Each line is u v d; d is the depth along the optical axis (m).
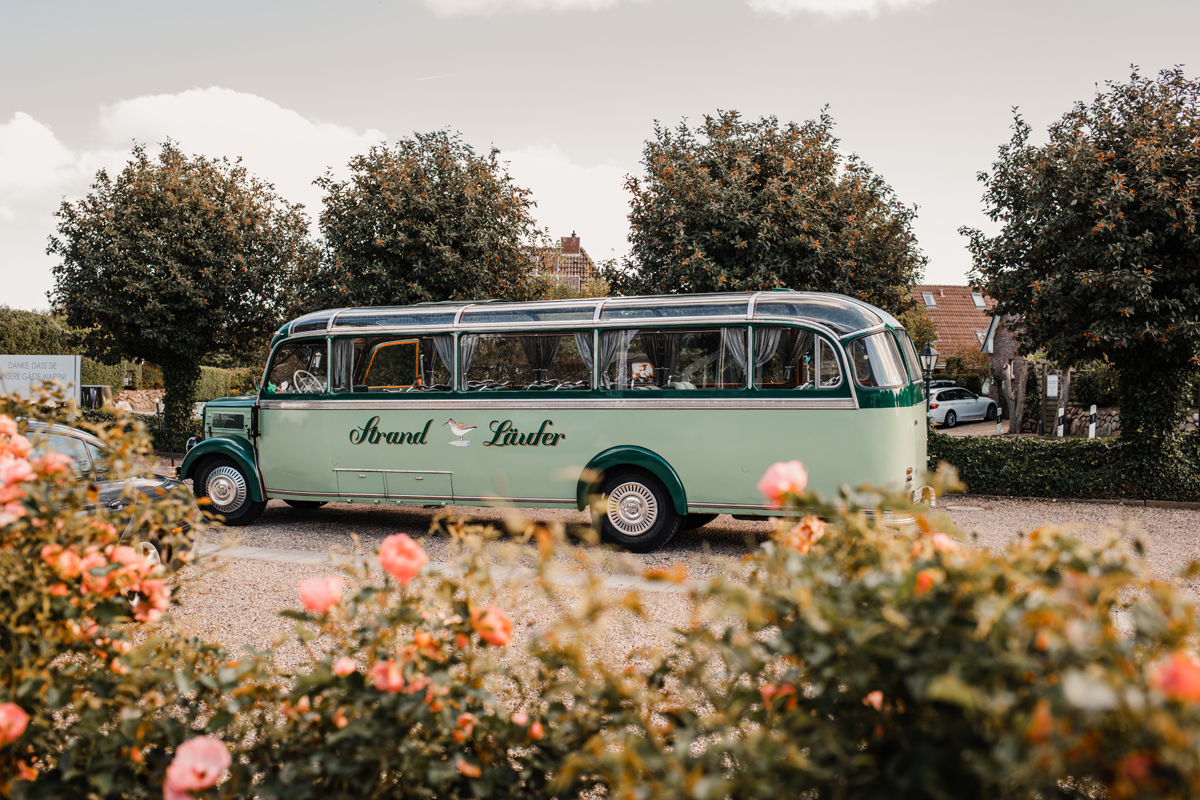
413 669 2.30
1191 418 18.31
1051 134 12.23
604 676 2.27
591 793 2.77
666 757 1.88
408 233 16.48
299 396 10.41
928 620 1.67
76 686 2.41
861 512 2.11
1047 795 1.69
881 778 1.66
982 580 1.72
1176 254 11.44
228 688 2.39
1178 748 1.26
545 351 9.44
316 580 2.40
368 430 10.11
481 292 16.86
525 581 2.57
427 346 9.91
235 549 8.98
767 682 2.31
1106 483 12.22
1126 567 1.78
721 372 8.77
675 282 14.79
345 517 11.50
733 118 15.60
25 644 2.31
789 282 14.49
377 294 16.23
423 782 2.14
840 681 1.85
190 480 13.23
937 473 2.13
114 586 2.50
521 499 9.53
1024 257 12.34
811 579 1.90
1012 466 12.71
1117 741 1.39
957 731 1.57
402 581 2.35
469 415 9.70
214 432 11.03
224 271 19.14
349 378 10.20
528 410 9.46
